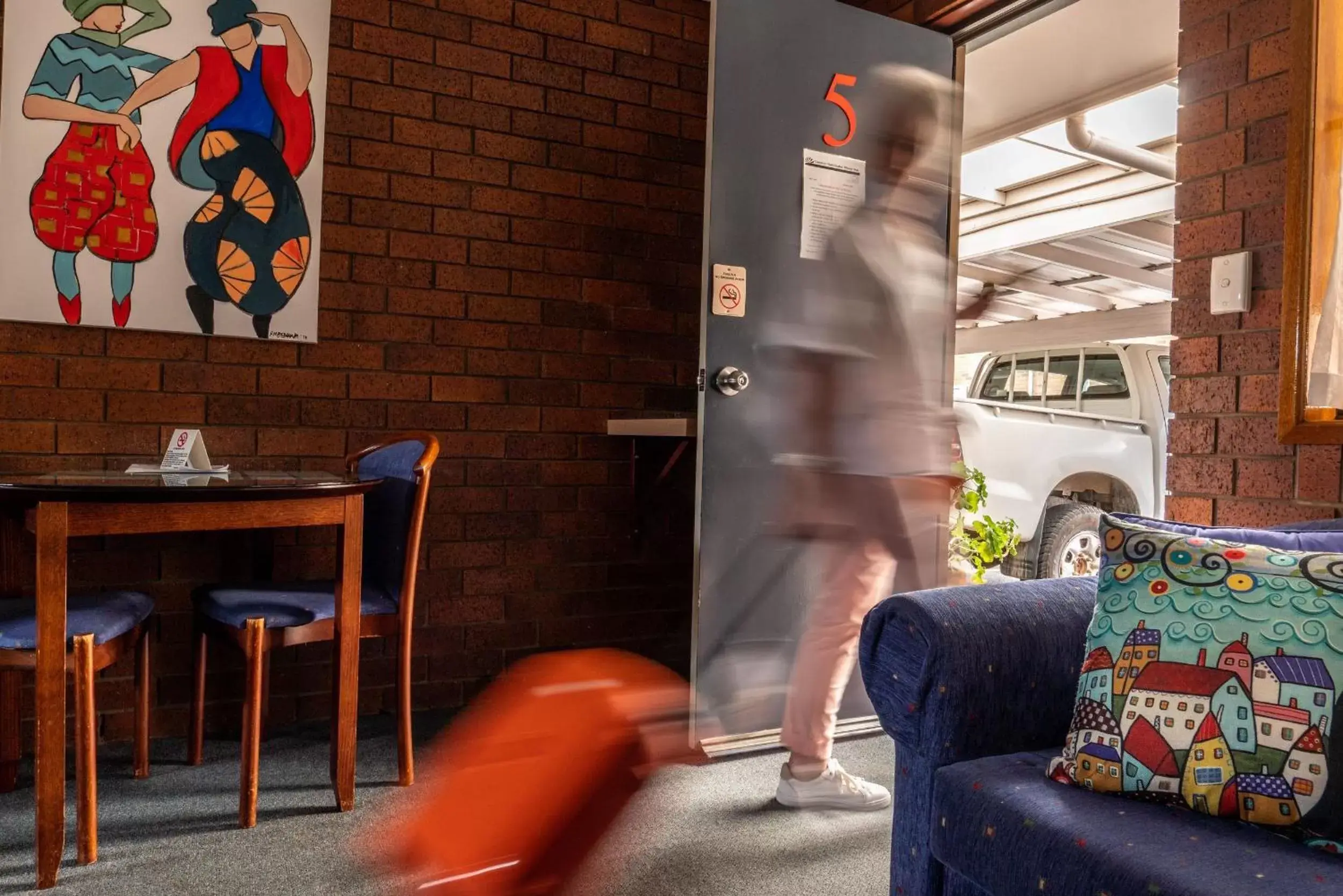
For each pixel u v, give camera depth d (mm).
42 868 1734
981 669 1407
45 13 2441
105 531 1810
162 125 2564
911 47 2906
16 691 2207
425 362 2906
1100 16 3035
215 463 2635
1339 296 1901
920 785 1436
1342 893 1008
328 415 2775
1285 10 2010
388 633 2262
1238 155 2098
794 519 2510
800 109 2684
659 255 3271
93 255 2490
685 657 3314
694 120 3328
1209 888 1013
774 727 2660
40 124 2439
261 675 2193
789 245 2656
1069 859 1135
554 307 3100
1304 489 1950
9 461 2420
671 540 3289
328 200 2766
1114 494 5074
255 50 2662
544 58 3068
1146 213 4781
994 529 4188
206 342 2631
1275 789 1160
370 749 2529
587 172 3148
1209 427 2145
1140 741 1256
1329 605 1258
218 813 2088
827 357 2682
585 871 1009
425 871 1138
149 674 2473
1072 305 7199
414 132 2875
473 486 2984
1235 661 1247
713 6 2541
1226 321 2117
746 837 2020
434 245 2910
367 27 2805
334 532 2828
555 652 3105
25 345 2438
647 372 3254
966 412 4184
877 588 2334
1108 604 1407
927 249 2926
